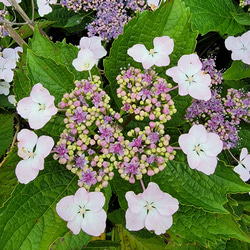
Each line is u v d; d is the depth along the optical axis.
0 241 0.19
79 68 0.23
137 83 0.22
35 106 0.20
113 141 0.21
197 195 0.22
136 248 0.33
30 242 0.19
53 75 0.22
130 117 0.24
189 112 0.30
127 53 0.24
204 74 0.22
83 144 0.21
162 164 0.21
